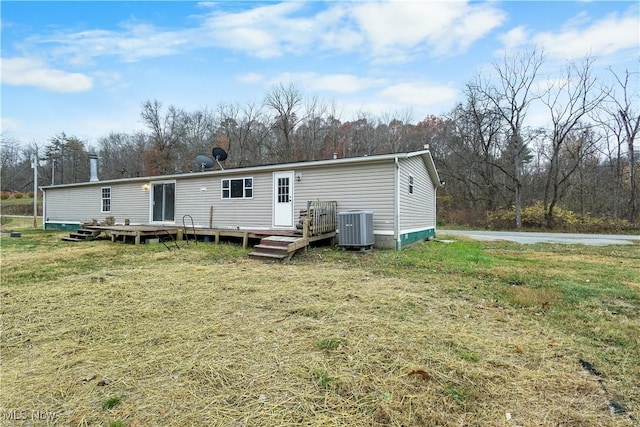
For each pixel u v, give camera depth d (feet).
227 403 6.68
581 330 10.59
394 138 100.78
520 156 74.95
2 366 8.22
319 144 101.45
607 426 6.06
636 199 64.80
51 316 11.75
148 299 13.82
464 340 9.68
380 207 28.78
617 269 20.59
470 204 83.41
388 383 7.34
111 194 47.96
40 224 67.26
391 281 16.99
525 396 6.96
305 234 25.80
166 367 8.08
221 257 25.09
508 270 19.88
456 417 6.28
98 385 7.32
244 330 10.44
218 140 108.17
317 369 7.93
